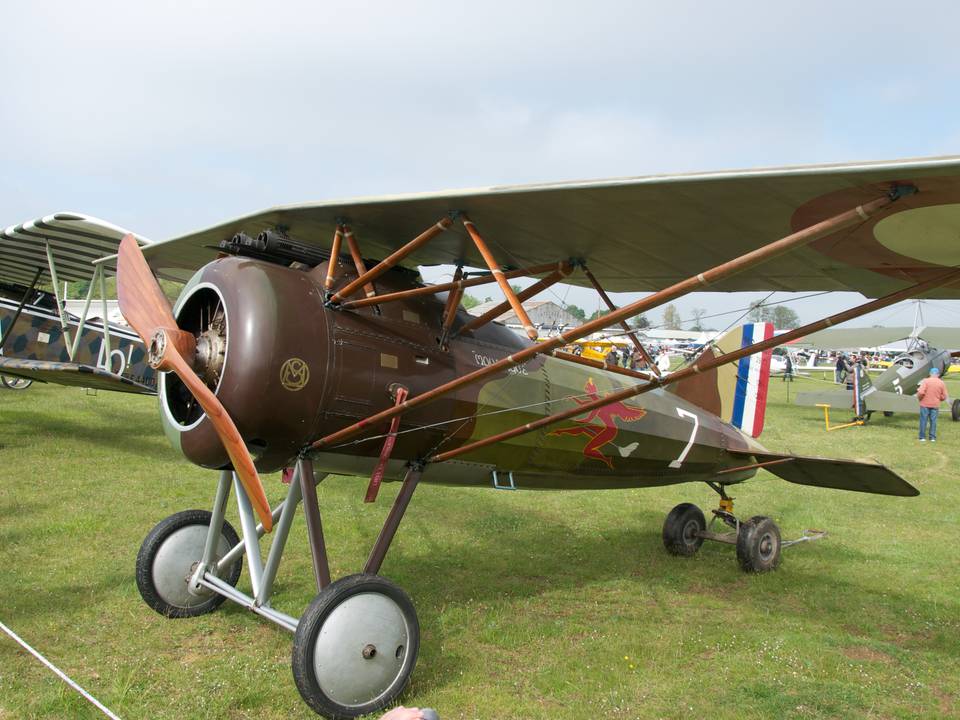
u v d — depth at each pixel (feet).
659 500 28.50
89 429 36.24
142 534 19.54
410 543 20.84
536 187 10.96
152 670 12.03
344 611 10.91
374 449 13.19
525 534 22.65
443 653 13.43
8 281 40.78
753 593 18.10
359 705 10.95
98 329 39.78
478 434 14.46
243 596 13.43
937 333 64.85
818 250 12.41
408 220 13.25
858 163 8.36
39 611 14.06
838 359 108.27
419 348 13.34
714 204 10.69
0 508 21.17
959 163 7.62
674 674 13.05
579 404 16.44
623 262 14.88
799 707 11.78
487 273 14.65
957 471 36.94
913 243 10.87
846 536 23.97
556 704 11.73
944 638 15.31
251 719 10.73
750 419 22.90
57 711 10.44
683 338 135.13
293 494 12.63
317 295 12.37
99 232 29.45
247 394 11.14
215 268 12.18
